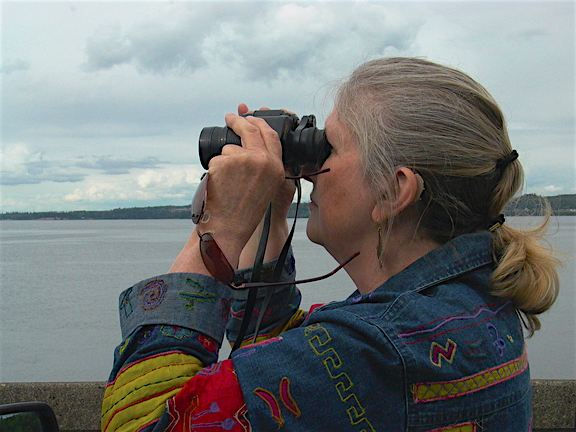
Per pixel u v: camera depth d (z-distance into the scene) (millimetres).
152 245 24109
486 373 931
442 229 1091
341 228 1150
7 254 20406
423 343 921
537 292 1022
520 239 1086
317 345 952
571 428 2908
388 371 896
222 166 1138
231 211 1134
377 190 1079
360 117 1111
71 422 2951
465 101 1062
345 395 910
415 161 1046
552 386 2918
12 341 6281
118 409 1005
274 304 1542
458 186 1062
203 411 940
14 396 2941
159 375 1008
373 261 1142
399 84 1091
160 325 1071
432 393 894
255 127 1225
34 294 10008
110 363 5398
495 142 1071
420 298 978
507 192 1100
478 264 1053
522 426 973
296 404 917
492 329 979
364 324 931
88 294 9969
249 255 1568
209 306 1101
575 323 5211
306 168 1321
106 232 52719
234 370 978
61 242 31109
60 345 6059
